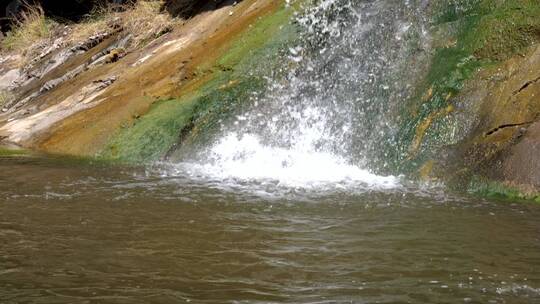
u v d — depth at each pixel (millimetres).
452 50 6621
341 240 3729
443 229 3984
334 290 2916
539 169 4980
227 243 3650
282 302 2770
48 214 4320
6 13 20594
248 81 8141
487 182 5172
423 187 5352
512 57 6090
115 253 3443
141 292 2877
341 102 6996
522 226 4059
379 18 7840
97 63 12695
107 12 16641
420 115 6180
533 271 3180
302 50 8281
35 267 3199
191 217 4270
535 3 6293
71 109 9797
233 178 5828
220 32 10133
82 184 5520
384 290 2918
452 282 3025
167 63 9945
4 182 5609
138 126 8109
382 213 4418
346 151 6387
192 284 2986
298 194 5066
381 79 6914
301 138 6824
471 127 5766
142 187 5375
